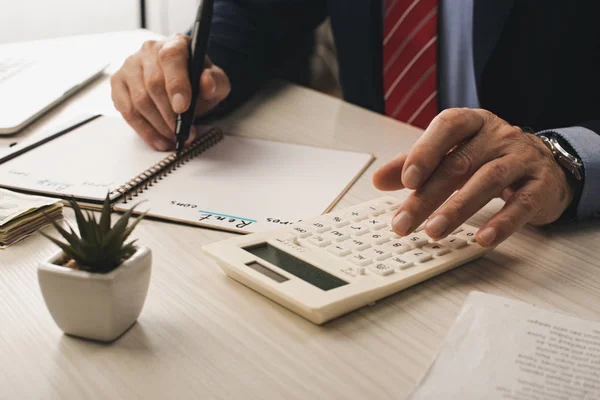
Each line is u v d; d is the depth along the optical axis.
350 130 1.02
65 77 1.16
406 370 0.48
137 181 0.77
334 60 1.94
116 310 0.49
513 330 0.52
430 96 1.29
